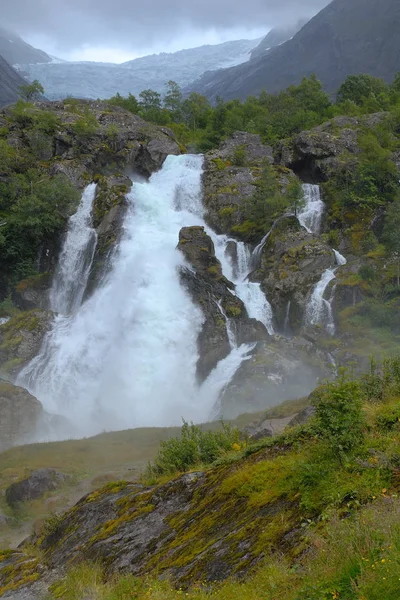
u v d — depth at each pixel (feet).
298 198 197.26
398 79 361.92
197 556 32.89
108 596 32.22
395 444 32.14
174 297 166.30
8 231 197.77
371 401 42.32
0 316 182.60
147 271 173.68
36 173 222.07
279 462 37.27
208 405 141.69
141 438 105.81
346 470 31.60
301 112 282.36
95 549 40.19
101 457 94.53
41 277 194.08
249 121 299.38
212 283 169.27
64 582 37.63
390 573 21.89
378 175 202.39
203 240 179.22
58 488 79.46
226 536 33.14
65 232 200.64
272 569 26.94
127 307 165.48
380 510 26.48
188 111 363.15
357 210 195.21
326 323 157.17
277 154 238.07
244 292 171.53
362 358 130.11
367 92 342.23
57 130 240.53
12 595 38.88
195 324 159.53
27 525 68.39
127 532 40.83
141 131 252.83
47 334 162.50
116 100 363.76
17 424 124.06
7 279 195.62
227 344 153.89
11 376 151.64
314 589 23.68
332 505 28.94
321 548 25.98
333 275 166.81
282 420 83.46
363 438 33.60
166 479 48.06
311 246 174.70
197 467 50.03
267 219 196.03
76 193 205.77
